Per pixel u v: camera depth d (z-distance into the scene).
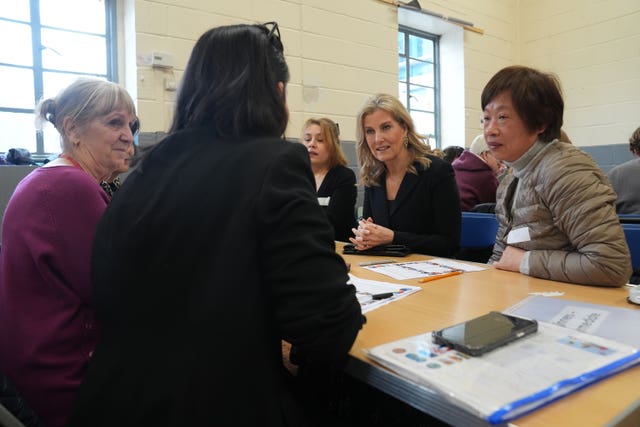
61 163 1.06
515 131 1.22
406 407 1.02
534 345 0.64
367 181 2.02
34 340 0.91
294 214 0.63
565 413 0.49
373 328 0.79
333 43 3.79
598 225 1.07
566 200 1.13
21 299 0.92
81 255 0.94
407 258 1.57
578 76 4.98
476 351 0.61
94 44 3.00
